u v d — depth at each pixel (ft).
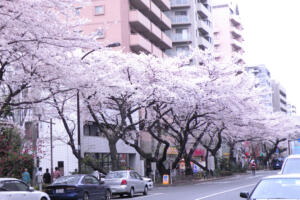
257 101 146.10
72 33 56.03
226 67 125.70
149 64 107.55
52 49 57.77
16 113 100.58
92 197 64.49
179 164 176.65
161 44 196.24
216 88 116.47
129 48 159.43
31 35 54.34
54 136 107.65
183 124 138.21
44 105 73.77
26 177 75.92
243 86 133.39
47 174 90.79
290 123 228.43
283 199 26.68
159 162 128.06
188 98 108.37
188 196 71.77
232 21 331.57
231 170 200.34
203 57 129.29
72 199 60.39
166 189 99.55
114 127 110.93
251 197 27.99
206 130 143.84
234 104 123.44
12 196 45.80
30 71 59.16
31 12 50.44
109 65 88.43
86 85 65.41
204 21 260.42
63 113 91.97
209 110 122.62
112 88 76.28
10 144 82.64
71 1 54.85
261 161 312.29
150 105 109.50
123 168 122.31
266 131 194.29
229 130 166.09
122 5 157.28
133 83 104.01
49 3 53.06
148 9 177.27
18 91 60.34
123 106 109.81
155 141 167.32
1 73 57.82
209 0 271.28
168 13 231.50
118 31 154.61
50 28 53.01
